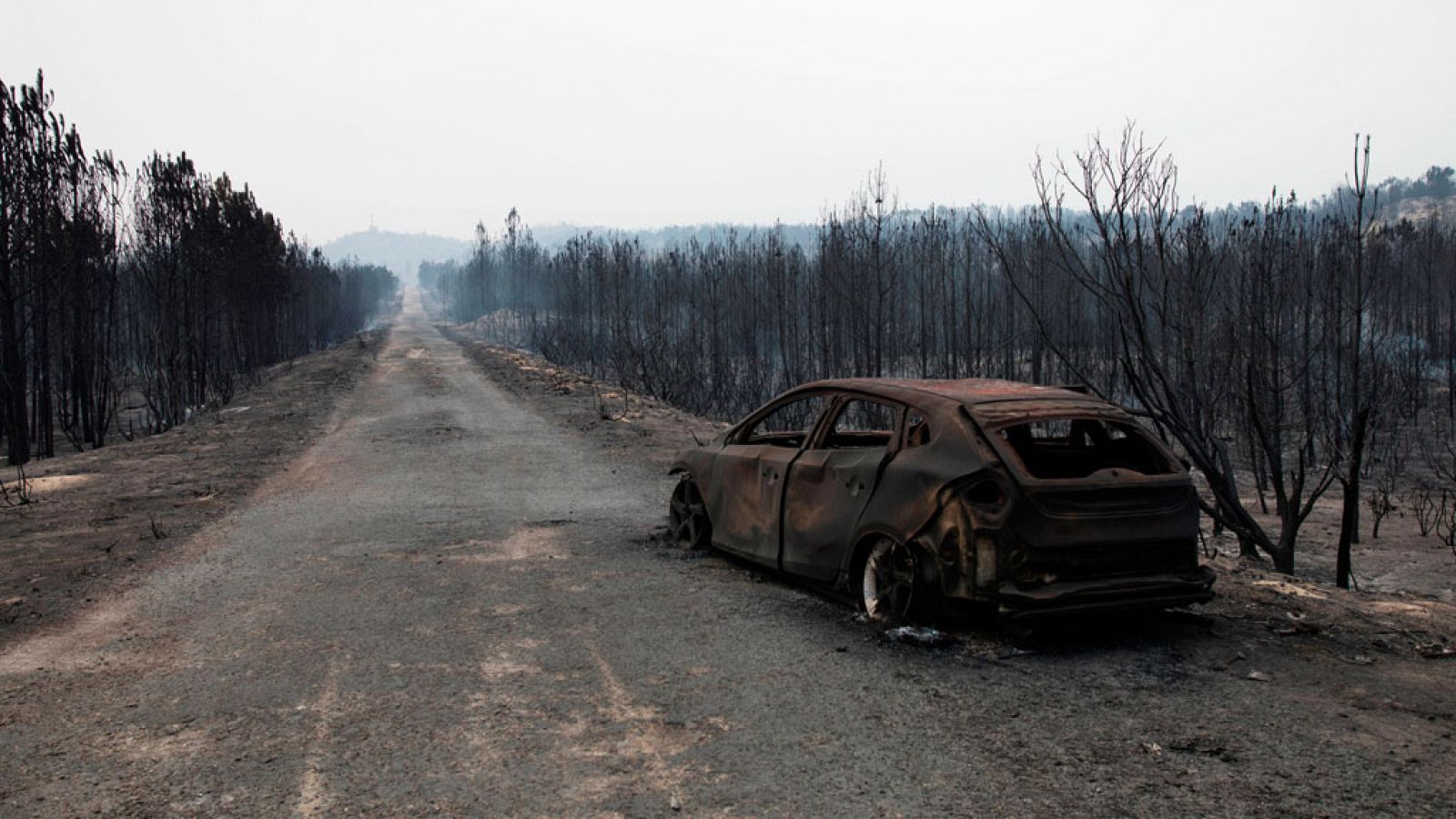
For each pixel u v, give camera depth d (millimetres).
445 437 17750
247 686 4672
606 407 23016
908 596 5230
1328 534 16875
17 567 7672
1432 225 44000
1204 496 18969
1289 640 5184
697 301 39688
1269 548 9109
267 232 50281
